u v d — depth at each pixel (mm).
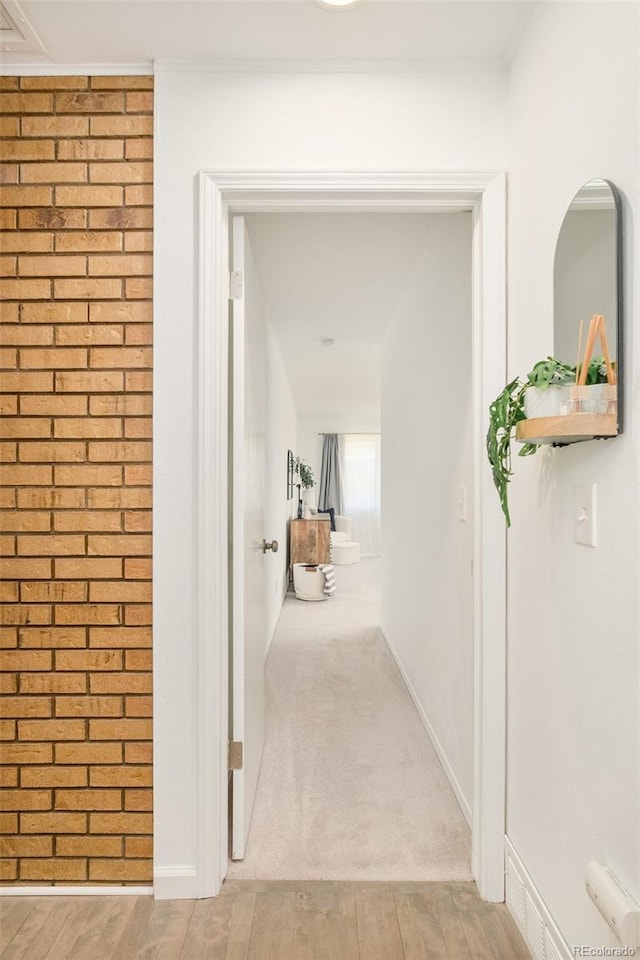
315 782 2373
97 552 1747
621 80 1067
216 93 1729
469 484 2137
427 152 1732
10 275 1748
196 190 1732
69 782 1743
